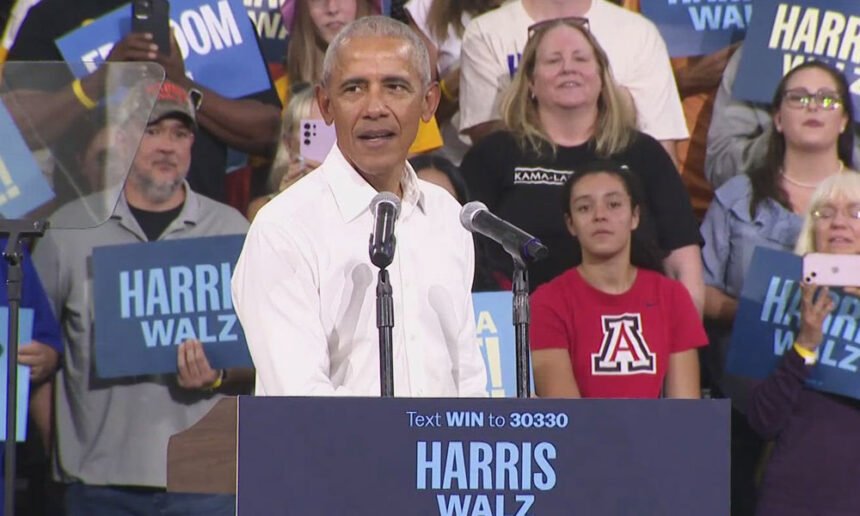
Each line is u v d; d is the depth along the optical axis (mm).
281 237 7020
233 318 11867
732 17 12008
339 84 7031
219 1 11914
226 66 11945
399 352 7258
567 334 11758
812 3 11906
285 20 11961
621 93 11969
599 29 11992
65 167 7773
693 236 11992
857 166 11930
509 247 6266
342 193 7199
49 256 11695
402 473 5281
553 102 11945
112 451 11742
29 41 11914
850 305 11680
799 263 11914
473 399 5312
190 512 11703
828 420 11641
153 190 11828
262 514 5242
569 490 5316
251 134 11953
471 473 5305
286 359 6855
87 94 7805
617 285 11812
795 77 11945
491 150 11984
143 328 11797
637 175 11930
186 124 11852
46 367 11578
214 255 11875
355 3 11930
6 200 7754
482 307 11664
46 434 11727
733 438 11969
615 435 5328
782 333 11945
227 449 5316
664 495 5324
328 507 5258
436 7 12008
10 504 7184
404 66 7012
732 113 12039
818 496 11547
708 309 12031
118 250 11773
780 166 11984
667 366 11789
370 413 5289
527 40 11969
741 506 11961
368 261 7184
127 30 11914
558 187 11922
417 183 7504
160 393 11797
